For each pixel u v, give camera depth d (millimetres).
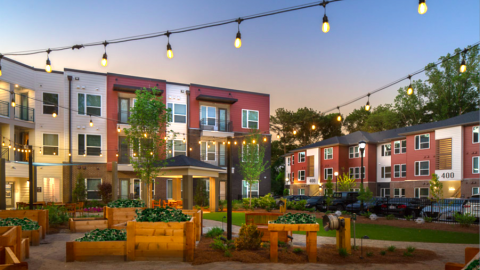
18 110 27219
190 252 8344
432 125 35594
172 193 29656
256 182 31141
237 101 34406
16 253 7801
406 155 37906
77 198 26344
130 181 29016
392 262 8562
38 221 11992
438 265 8320
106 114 29000
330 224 9109
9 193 26406
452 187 32656
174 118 31594
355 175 44188
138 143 19406
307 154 49844
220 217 19938
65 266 7855
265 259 8602
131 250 8344
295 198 32156
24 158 27312
